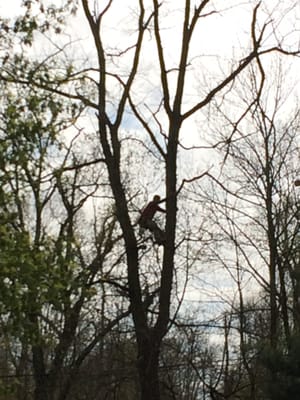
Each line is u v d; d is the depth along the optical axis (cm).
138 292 1844
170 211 1809
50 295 1394
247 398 2405
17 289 1341
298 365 1744
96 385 2681
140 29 1872
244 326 2767
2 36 1602
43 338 1534
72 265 1450
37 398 2356
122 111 1898
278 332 2581
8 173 1407
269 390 1759
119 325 2559
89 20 1877
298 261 2433
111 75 1888
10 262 1341
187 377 2866
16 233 1395
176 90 1838
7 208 1417
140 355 1802
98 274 2180
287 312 2553
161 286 1789
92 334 2558
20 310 1364
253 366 2530
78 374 2484
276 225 2736
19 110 1449
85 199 2262
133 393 2980
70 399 2723
